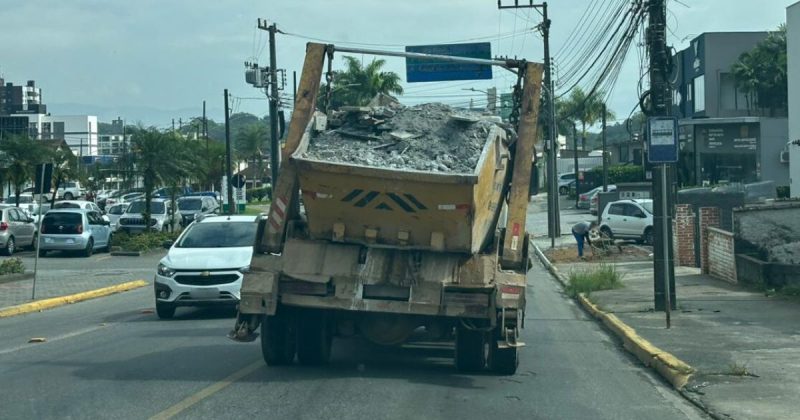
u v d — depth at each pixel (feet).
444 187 32.12
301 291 35.37
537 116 36.78
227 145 167.53
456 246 34.30
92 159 336.29
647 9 59.62
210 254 58.08
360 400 32.04
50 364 40.27
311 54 37.22
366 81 189.47
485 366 38.60
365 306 34.99
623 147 302.25
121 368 38.86
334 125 37.14
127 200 207.41
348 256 35.19
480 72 119.14
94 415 29.48
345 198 33.55
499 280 34.88
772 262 70.28
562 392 34.86
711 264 81.46
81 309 68.69
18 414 29.71
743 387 34.45
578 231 111.04
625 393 34.96
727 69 189.98
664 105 59.16
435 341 39.63
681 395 34.40
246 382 35.32
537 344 48.52
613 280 74.84
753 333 47.55
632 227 125.59
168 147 143.64
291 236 35.96
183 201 166.20
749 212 73.67
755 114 189.16
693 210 98.73
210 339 48.29
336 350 44.70
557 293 78.38
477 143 34.88
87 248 122.83
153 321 57.57
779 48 185.06
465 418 29.86
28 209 164.96
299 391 33.53
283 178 35.70
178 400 31.81
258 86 137.08
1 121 389.19
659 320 53.52
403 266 34.94
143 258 121.70
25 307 66.54
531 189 36.91
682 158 183.11
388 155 34.19
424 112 37.65
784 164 172.45
